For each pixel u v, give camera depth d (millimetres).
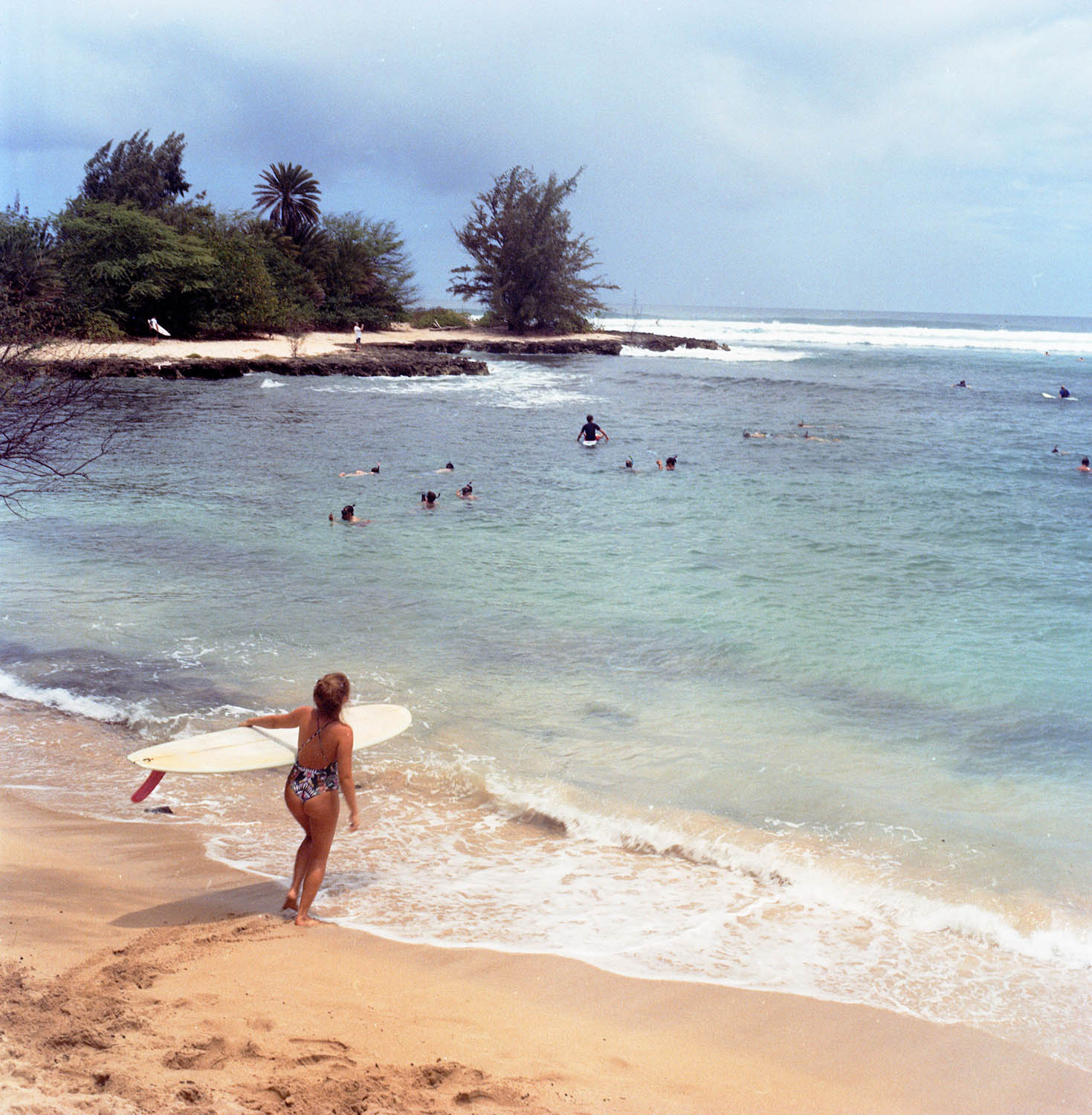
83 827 5980
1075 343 93375
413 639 9992
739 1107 3451
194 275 48156
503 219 69250
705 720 8023
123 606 10898
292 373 40938
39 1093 2926
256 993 3979
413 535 15133
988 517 17500
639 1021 4062
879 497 19422
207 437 24625
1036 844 5895
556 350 63438
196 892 5141
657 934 4879
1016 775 6965
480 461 22938
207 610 10805
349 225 66625
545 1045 3787
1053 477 22094
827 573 13242
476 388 40094
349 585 12086
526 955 4598
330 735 4910
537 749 7395
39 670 8812
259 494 18188
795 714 8172
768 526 16438
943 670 9281
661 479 21141
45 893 4918
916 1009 4254
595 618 10906
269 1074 3271
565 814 6332
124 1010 3682
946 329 119688
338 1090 3188
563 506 17875
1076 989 4465
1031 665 9453
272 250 59156
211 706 8008
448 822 6289
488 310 76312
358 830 6109
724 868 5684
